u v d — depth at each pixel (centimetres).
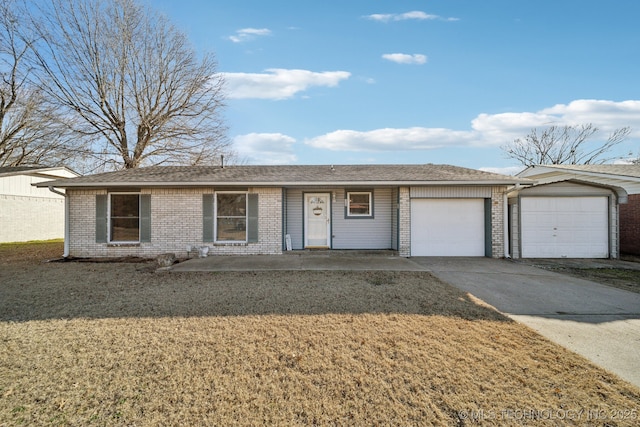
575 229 1112
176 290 674
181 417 271
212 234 1120
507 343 414
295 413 278
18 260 1076
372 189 1242
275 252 1125
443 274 838
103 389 311
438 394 304
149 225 1121
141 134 2233
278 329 458
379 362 364
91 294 645
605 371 346
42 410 280
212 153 2416
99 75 2053
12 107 2125
